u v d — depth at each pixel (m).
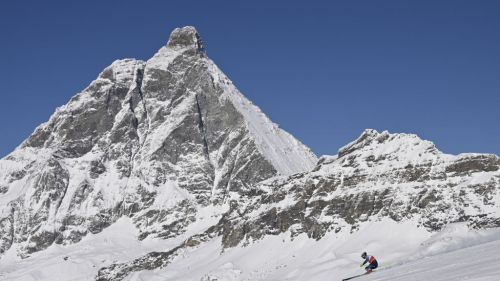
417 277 56.78
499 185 182.25
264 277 184.88
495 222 165.88
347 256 173.88
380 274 70.12
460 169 194.25
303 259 189.00
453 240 158.75
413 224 182.75
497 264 52.94
